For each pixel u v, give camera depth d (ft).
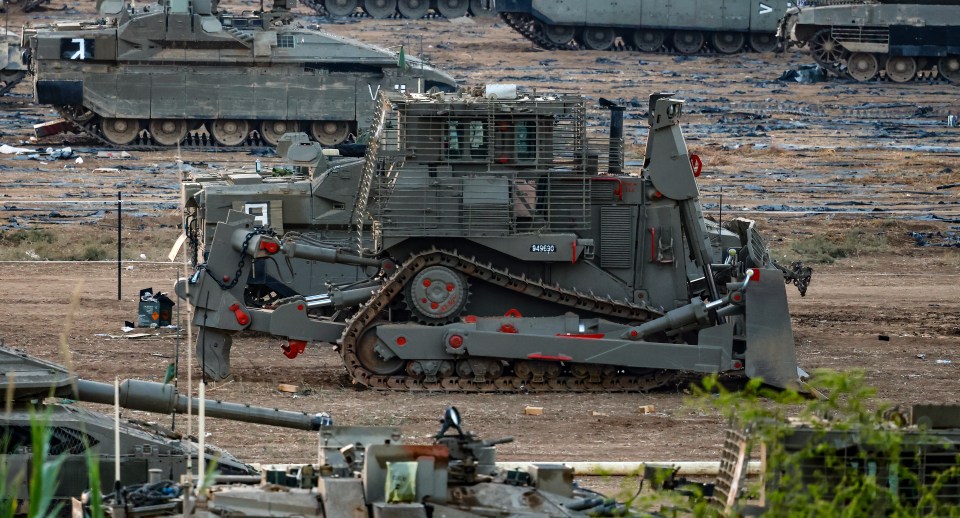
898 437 148.46
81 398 202.08
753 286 311.88
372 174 327.26
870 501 143.74
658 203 332.80
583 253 326.65
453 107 321.32
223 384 319.47
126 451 190.70
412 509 139.85
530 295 327.06
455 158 322.75
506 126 323.37
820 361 369.30
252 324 320.70
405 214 322.14
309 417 213.46
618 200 331.77
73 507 162.91
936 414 159.84
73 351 355.77
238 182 399.03
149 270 517.14
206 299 317.63
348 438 163.12
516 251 323.16
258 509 142.61
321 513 142.31
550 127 325.01
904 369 358.64
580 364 320.70
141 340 375.25
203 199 384.27
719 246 380.37
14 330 388.57
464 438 149.89
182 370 333.01
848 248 590.55
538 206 326.85
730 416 160.15
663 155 331.36
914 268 556.51
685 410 300.40
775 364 311.47
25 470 182.29
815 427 151.53
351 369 318.24
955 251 593.01
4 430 189.57
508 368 324.19
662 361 316.40
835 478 151.53
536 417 292.20
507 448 261.24
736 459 155.84
